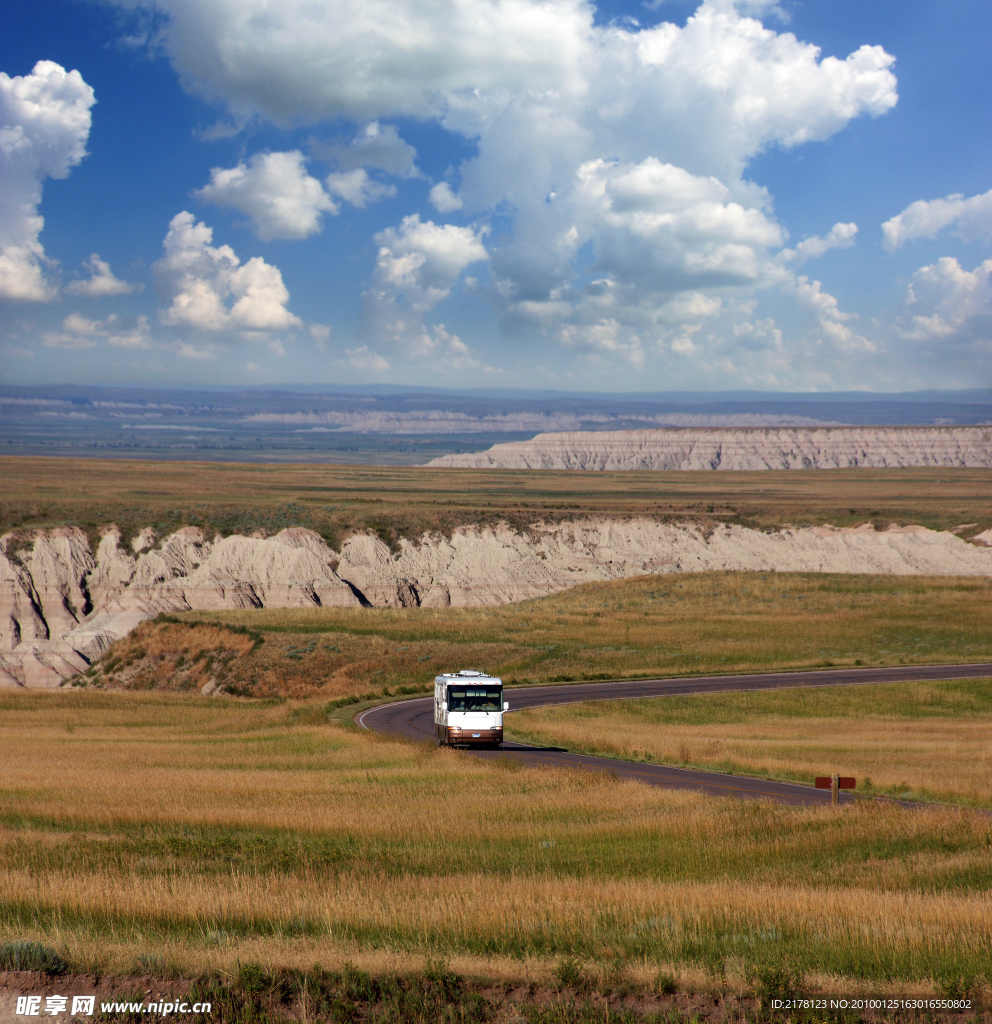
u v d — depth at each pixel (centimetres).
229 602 10725
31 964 1119
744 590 11281
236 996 1077
